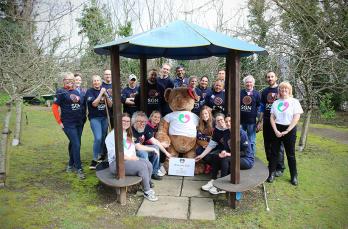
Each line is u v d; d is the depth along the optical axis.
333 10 8.49
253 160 4.94
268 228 3.85
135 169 4.50
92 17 11.34
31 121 11.48
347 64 7.65
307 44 7.28
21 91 4.93
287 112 5.05
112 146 4.63
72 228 3.78
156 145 5.50
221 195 4.76
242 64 9.84
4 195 4.74
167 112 6.37
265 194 4.73
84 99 5.77
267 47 8.05
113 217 4.09
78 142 5.48
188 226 3.87
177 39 3.87
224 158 4.75
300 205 4.50
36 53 5.07
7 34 4.99
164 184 5.18
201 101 6.38
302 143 7.52
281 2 8.70
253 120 5.95
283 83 5.11
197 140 5.80
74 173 5.78
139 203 4.50
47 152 7.29
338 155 7.17
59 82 5.80
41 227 3.80
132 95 6.45
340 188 5.13
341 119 12.72
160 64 11.99
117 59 4.16
